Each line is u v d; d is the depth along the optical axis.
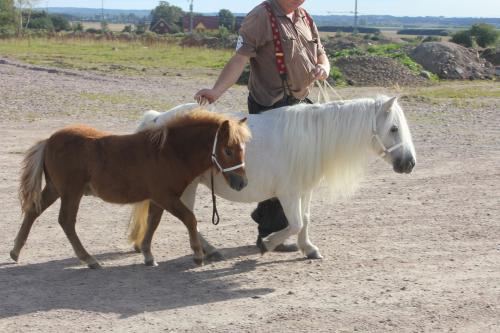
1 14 65.12
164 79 25.89
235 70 6.75
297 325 5.16
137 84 23.73
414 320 5.27
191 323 5.19
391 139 6.47
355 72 27.84
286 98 6.96
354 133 6.42
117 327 5.10
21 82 22.19
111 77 25.59
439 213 8.82
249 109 7.19
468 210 8.98
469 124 16.80
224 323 5.19
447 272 6.48
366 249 7.28
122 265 6.68
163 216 8.57
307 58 6.83
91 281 6.17
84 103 18.33
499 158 12.59
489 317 5.35
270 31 6.71
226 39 50.12
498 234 7.87
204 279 6.29
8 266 6.56
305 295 5.84
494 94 24.14
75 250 6.47
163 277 6.33
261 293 5.90
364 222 8.39
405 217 8.62
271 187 6.48
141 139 6.27
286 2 6.71
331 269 6.59
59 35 51.81
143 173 6.24
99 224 8.16
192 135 6.15
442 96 23.30
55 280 6.18
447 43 34.09
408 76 28.44
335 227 8.16
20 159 11.55
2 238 7.48
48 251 7.07
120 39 51.84
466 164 12.02
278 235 6.55
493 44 51.38
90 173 6.34
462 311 5.46
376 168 11.66
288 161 6.42
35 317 5.27
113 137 6.37
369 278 6.30
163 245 7.39
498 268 6.62
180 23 94.00
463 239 7.66
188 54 40.91
